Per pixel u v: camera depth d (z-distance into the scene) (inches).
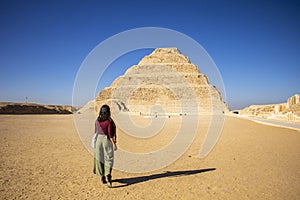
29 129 1098.7
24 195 290.5
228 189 310.5
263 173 379.6
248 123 1430.9
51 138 794.2
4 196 286.4
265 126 1237.7
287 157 494.3
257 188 313.0
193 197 285.1
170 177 366.0
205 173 385.1
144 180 352.8
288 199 278.4
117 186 325.7
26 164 438.9
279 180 343.9
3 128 1143.0
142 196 288.8
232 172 387.9
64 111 3750.0
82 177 362.6
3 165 429.4
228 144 671.1
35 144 669.3
